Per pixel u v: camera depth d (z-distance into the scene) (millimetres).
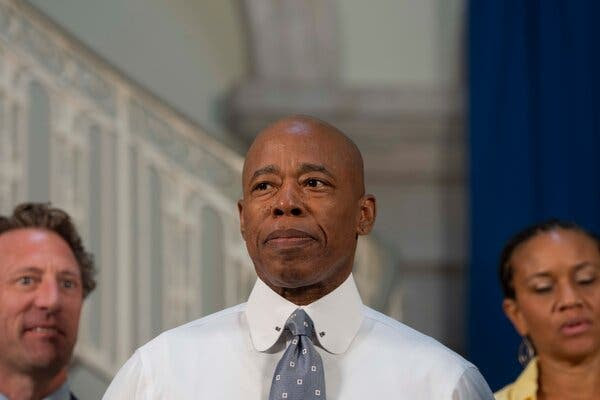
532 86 7652
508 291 5160
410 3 8203
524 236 5125
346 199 3037
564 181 7539
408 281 7984
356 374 3111
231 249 7645
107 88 7441
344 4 8172
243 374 3121
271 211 2988
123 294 7281
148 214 7531
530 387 4980
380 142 8055
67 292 5207
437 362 3117
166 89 8039
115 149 7473
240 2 8086
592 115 7594
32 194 7309
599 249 5039
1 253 5156
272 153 3027
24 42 7234
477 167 7633
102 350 7121
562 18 7652
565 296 4941
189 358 3154
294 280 3010
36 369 5117
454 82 8117
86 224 7234
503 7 7727
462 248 8000
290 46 8062
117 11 8047
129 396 3137
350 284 3189
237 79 8078
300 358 3053
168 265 7520
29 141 7355
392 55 8148
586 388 4938
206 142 7680
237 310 3309
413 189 8055
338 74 8117
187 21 8094
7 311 5090
